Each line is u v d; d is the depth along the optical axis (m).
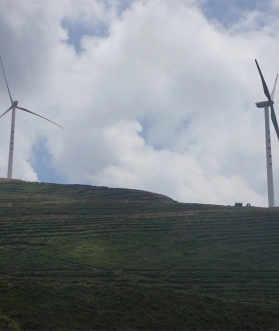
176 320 60.91
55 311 59.94
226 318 63.28
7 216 115.69
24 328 55.25
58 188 155.12
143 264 92.25
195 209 125.81
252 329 61.53
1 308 59.03
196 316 62.44
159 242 102.31
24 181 162.62
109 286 68.62
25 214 117.75
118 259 93.88
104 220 115.00
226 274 87.81
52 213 119.62
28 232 105.12
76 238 103.06
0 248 96.06
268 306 71.62
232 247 100.00
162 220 115.06
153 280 84.81
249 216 116.12
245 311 65.69
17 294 63.12
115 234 105.75
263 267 90.94
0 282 67.25
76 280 79.44
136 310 61.72
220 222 113.00
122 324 58.62
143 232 107.31
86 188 155.12
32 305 60.81
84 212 121.50
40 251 95.31
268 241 101.94
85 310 60.66
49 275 83.94
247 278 86.50
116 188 155.62
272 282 84.88
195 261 93.75
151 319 60.19
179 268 90.62
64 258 92.44
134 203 130.75
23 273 83.56
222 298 76.69
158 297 65.69
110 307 62.09
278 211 119.06
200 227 110.25
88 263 91.00
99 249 97.81
